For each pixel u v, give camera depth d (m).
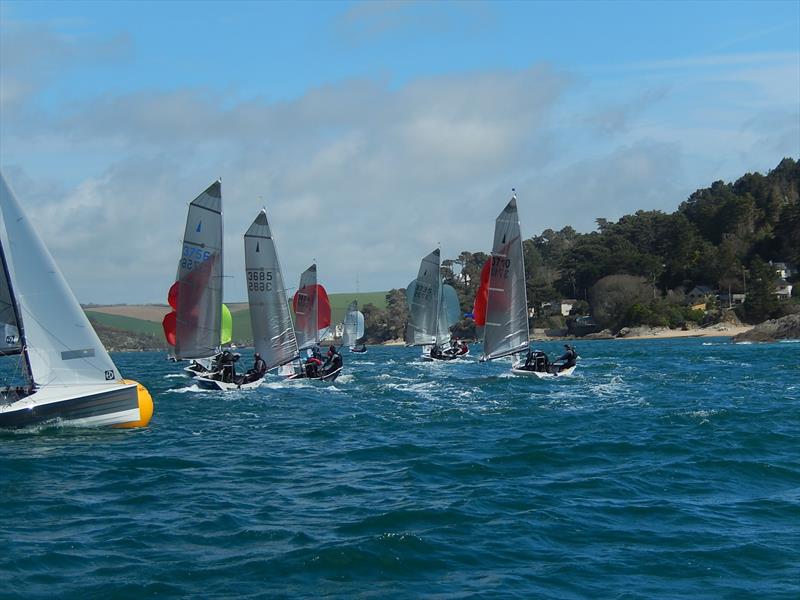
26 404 26.30
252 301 45.12
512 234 48.53
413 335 77.88
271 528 15.38
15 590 12.16
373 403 37.22
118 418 27.73
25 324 26.31
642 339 143.88
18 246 26.02
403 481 19.52
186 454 23.64
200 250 42.12
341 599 11.84
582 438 25.50
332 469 21.27
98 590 12.16
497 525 15.38
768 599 11.69
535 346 133.75
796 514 16.12
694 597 11.79
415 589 12.21
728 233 178.62
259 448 24.78
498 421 30.25
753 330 110.06
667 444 24.00
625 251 177.25
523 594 11.97
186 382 53.91
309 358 50.75
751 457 21.94
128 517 16.38
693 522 15.59
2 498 18.06
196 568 13.12
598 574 12.77
